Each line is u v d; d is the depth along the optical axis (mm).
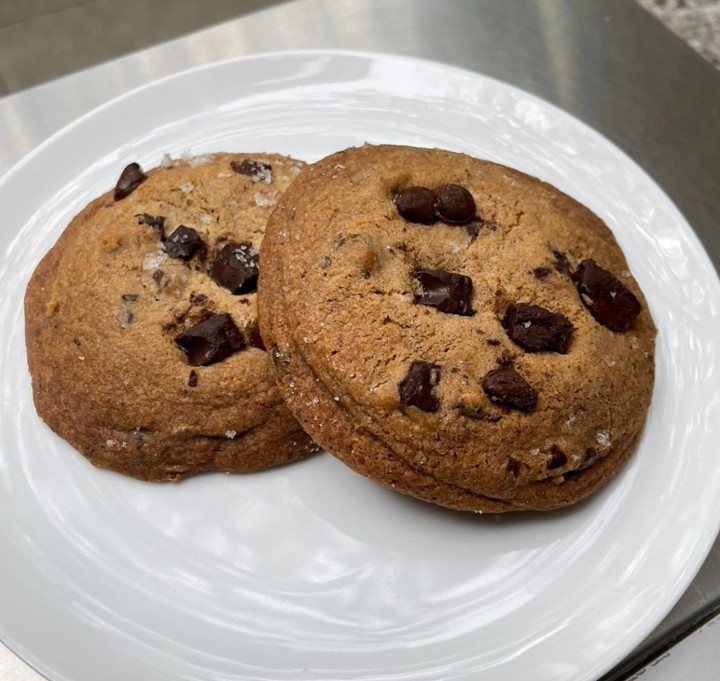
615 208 213
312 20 290
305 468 178
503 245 174
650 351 180
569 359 164
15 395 186
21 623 157
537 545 169
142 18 349
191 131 230
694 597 182
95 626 159
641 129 267
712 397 185
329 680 154
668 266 203
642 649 178
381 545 170
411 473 158
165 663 155
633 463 177
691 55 288
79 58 334
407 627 161
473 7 298
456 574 167
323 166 186
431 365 157
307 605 163
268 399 171
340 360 156
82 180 220
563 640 158
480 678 154
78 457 178
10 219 212
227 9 354
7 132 252
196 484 176
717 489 172
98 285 177
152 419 170
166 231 186
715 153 262
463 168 189
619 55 288
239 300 177
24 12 345
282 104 234
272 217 179
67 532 170
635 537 169
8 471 177
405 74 235
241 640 159
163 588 164
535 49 289
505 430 157
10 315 199
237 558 168
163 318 173
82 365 173
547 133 225
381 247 166
